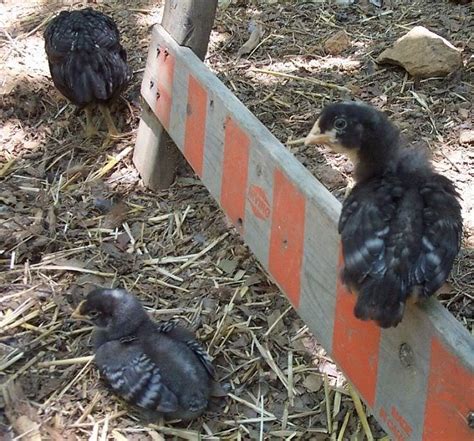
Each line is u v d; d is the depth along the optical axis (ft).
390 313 3.16
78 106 6.84
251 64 7.70
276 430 4.47
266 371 4.80
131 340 4.57
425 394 3.43
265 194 4.66
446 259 3.29
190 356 4.50
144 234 5.89
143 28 8.27
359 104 3.75
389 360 3.65
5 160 6.68
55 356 4.88
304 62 7.75
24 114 7.13
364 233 3.27
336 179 6.18
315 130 3.78
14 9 8.77
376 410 3.80
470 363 3.15
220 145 5.18
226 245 5.74
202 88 5.38
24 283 5.41
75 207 6.15
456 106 7.00
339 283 3.95
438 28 8.15
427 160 3.62
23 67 7.63
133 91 7.24
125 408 4.52
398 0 8.73
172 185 6.37
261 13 8.54
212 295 5.32
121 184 6.42
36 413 4.49
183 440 4.39
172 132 5.90
